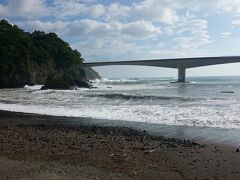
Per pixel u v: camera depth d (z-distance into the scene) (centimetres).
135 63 11094
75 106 2898
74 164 1082
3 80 7988
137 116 2225
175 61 10575
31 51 9356
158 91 5100
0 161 1113
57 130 1752
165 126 1866
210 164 1099
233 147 1344
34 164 1077
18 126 1927
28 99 3753
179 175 990
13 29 9725
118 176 968
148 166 1072
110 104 2967
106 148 1306
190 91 5028
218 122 1912
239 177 974
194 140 1493
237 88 5928
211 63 9912
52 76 10012
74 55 11581
